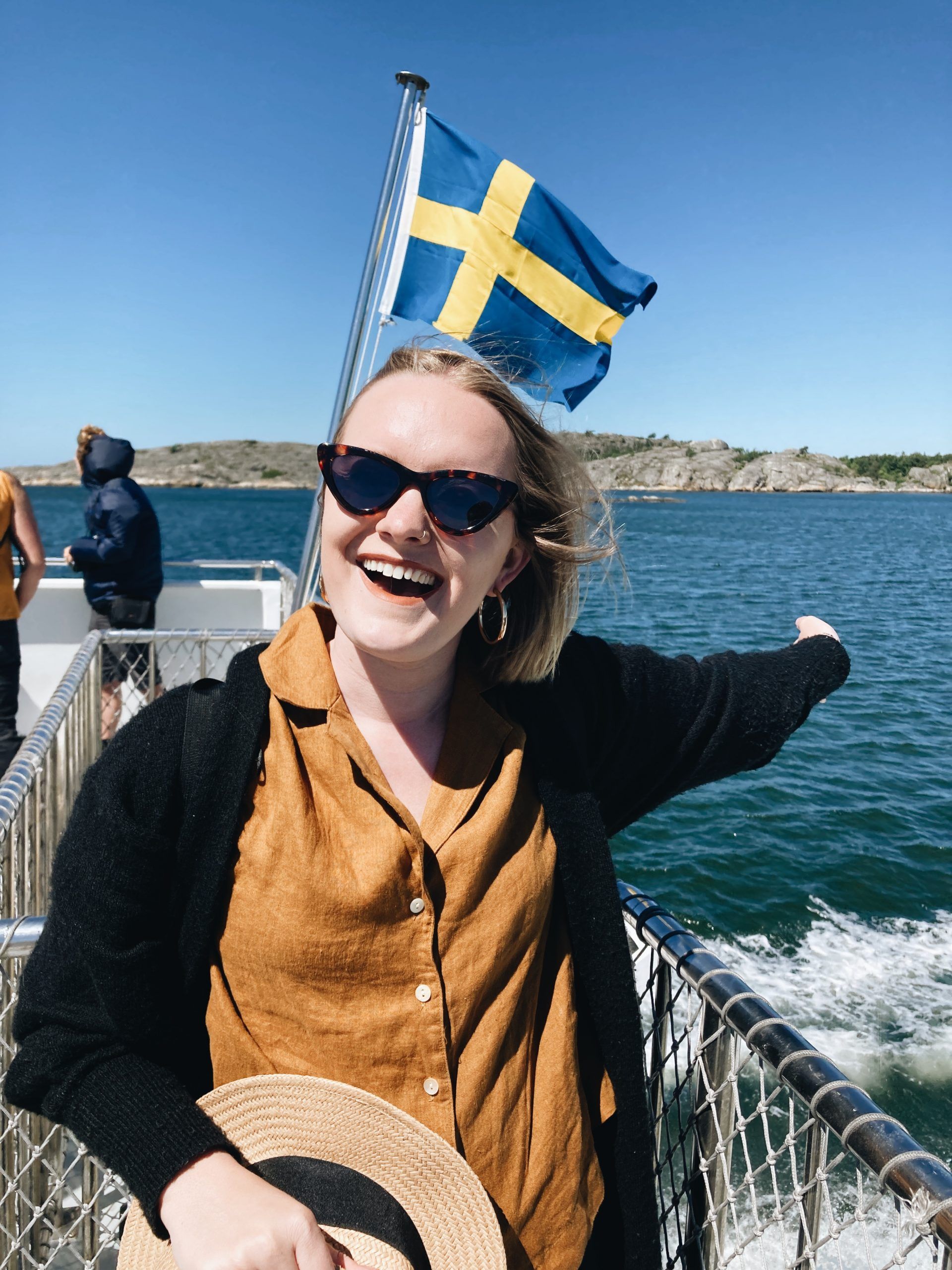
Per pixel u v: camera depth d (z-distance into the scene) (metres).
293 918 1.07
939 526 100.62
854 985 7.92
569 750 1.29
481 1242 1.09
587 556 1.32
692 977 1.38
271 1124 1.09
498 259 5.18
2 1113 1.62
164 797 1.06
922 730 16.45
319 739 1.11
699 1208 1.41
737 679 1.55
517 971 1.20
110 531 5.69
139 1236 1.09
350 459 1.10
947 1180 0.96
